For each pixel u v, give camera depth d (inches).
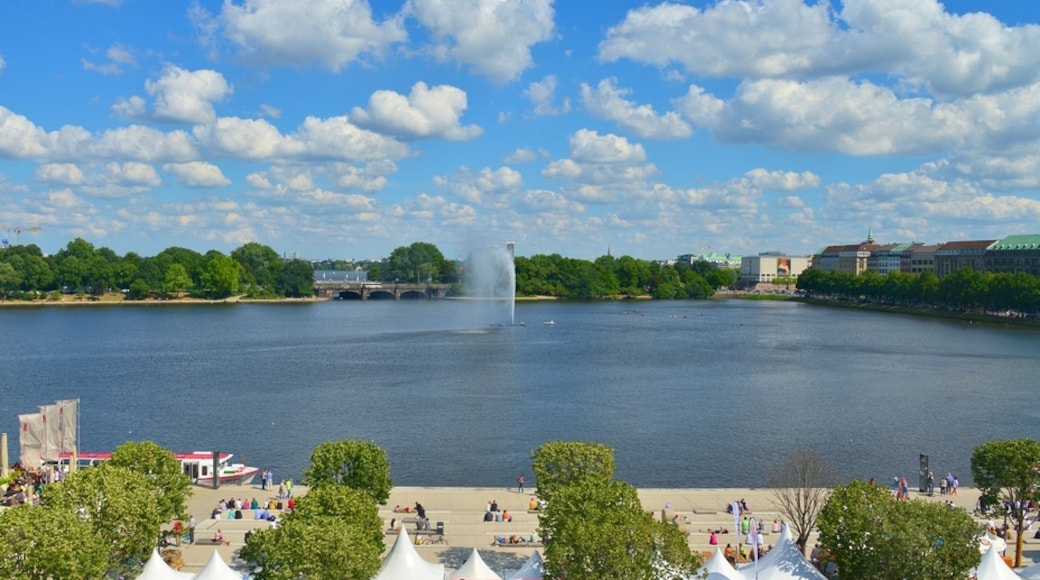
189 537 4055.1
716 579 3120.1
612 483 3572.8
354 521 3228.3
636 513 3065.9
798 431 6722.4
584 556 2817.4
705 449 6171.3
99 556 2859.3
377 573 3068.4
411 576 3115.2
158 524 3373.5
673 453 6058.1
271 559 2847.0
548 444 4057.6
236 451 6146.7
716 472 5600.4
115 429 6850.4
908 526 2979.8
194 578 3090.6
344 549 2832.2
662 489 5027.1
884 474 5575.8
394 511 4557.1
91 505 3171.8
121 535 3176.7
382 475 4052.7
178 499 3895.2
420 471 5639.8
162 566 3063.5
